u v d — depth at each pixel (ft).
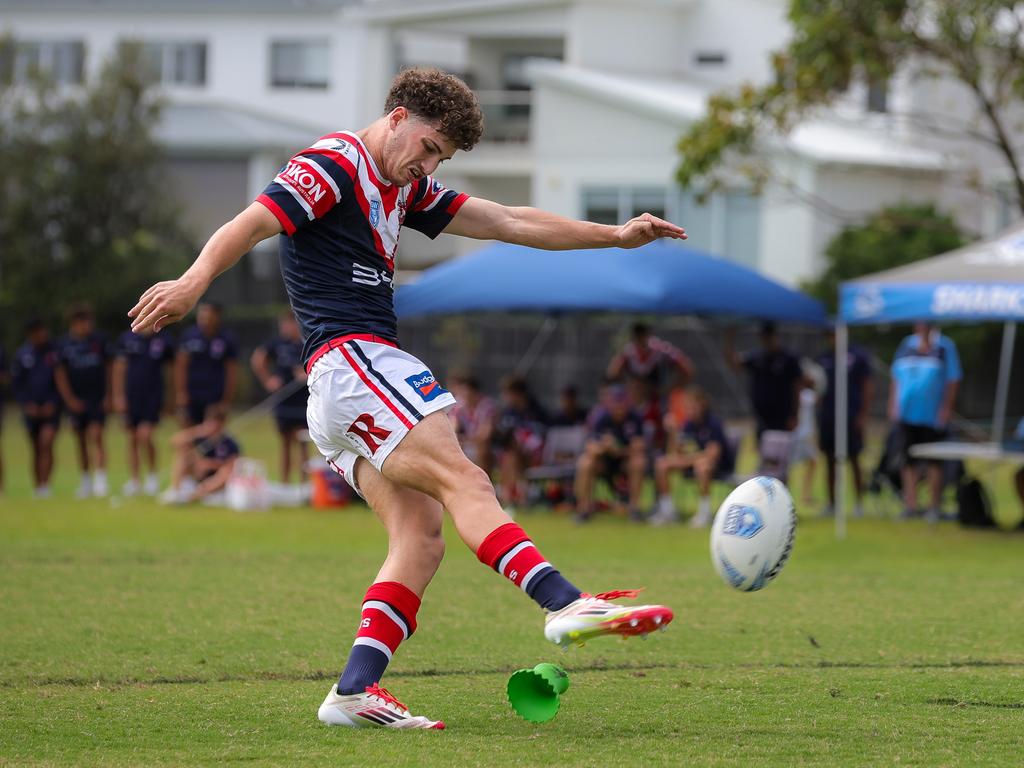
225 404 188.65
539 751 51.75
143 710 59.41
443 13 417.69
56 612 87.66
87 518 161.99
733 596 100.12
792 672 69.41
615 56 421.59
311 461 193.47
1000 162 340.18
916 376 174.09
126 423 194.59
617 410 174.81
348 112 474.49
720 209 375.86
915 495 179.11
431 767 49.16
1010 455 155.43
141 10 480.23
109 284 382.42
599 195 392.88
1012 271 150.10
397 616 56.39
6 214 391.86
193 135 442.09
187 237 415.44
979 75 208.23
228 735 54.54
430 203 58.80
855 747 52.85
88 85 411.34
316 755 51.01
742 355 191.42
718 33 426.92
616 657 73.77
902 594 102.01
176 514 169.99
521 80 441.27
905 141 335.88
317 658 72.43
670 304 174.81
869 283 158.51
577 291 177.47
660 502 173.27
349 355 54.34
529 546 51.80
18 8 483.10
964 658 73.92
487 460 187.42
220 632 80.59
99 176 398.01
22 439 293.64
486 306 182.19
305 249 55.21
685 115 372.58
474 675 68.64
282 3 474.49
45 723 56.80
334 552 128.77
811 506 195.52
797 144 355.56
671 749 52.24
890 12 201.57
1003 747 53.06
